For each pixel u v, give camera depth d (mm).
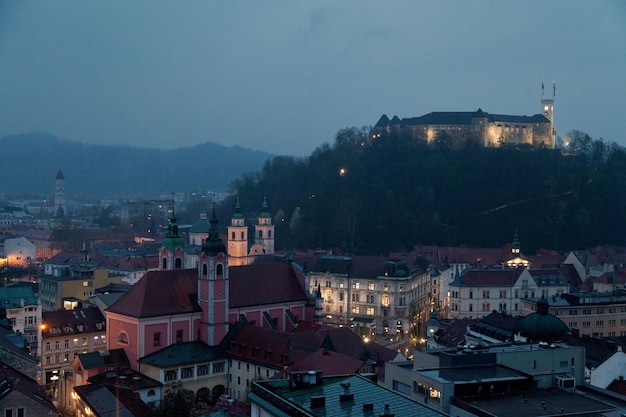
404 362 120062
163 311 176250
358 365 142625
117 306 179375
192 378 172125
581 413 93938
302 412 85750
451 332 196125
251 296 192125
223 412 133000
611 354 144625
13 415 118938
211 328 179000
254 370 170250
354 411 86188
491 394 102125
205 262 179125
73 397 170875
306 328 187625
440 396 100375
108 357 174000
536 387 107375
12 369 142125
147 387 162875
